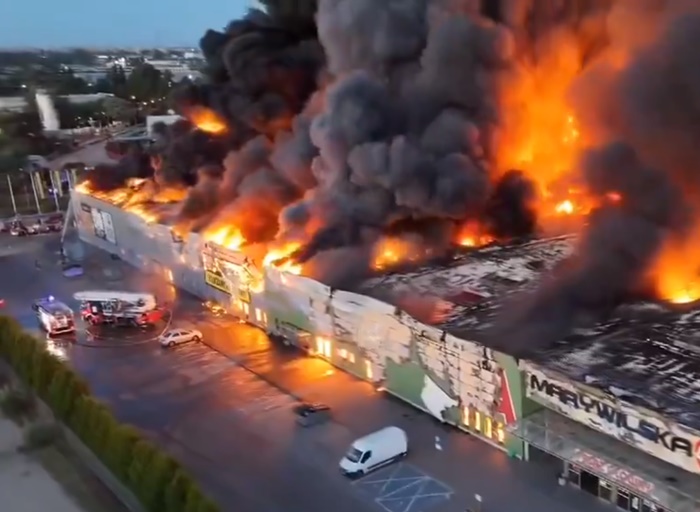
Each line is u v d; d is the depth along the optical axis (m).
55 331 49.78
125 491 30.94
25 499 31.86
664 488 25.44
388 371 38.22
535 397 30.09
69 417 35.47
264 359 44.28
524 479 29.98
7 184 102.88
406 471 31.31
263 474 31.86
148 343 48.19
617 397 26.73
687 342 31.34
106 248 74.50
